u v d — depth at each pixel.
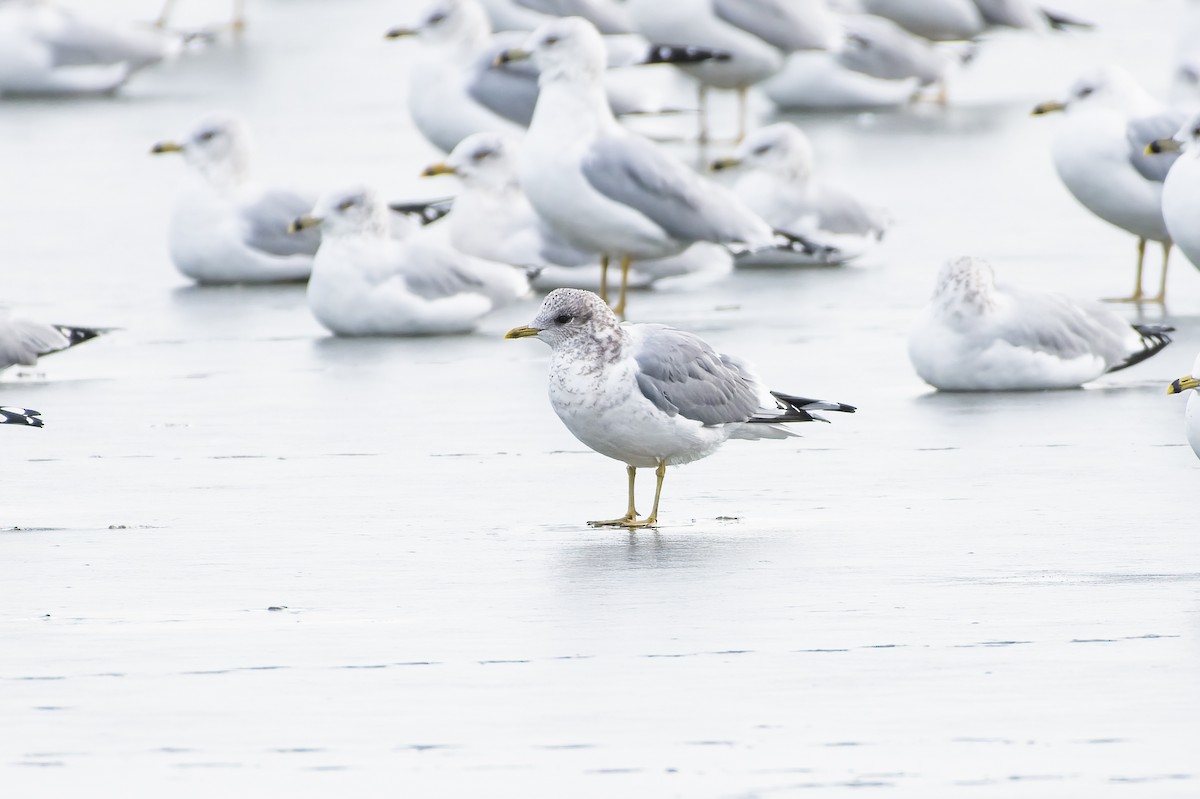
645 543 10.53
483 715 7.84
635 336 10.80
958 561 10.04
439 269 17.75
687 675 8.27
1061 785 7.12
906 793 7.07
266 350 17.11
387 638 8.82
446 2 24.66
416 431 13.68
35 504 11.64
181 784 7.21
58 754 7.49
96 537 10.79
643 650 8.60
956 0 32.75
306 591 9.62
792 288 20.16
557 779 7.22
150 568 10.09
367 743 7.57
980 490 11.69
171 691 8.14
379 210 17.69
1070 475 12.02
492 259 19.98
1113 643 8.60
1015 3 33.09
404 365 16.28
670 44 28.38
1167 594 9.34
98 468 12.62
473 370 16.03
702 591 9.52
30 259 21.73
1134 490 11.60
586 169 18.28
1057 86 34.78
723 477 12.20
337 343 17.45
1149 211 18.27
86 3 44.62
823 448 12.96
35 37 32.88
